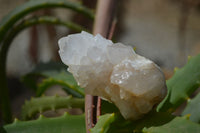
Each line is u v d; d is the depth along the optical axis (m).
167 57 1.62
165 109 0.32
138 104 0.27
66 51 0.27
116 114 0.29
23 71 1.34
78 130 0.32
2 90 0.47
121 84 0.26
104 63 0.27
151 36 1.85
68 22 0.50
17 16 0.45
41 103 0.39
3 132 0.32
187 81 0.32
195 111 0.31
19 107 1.17
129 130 0.28
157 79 0.27
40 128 0.32
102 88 0.27
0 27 0.45
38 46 1.06
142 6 2.23
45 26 1.04
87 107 0.30
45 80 0.41
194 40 1.78
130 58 0.27
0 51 0.46
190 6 1.50
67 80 0.41
